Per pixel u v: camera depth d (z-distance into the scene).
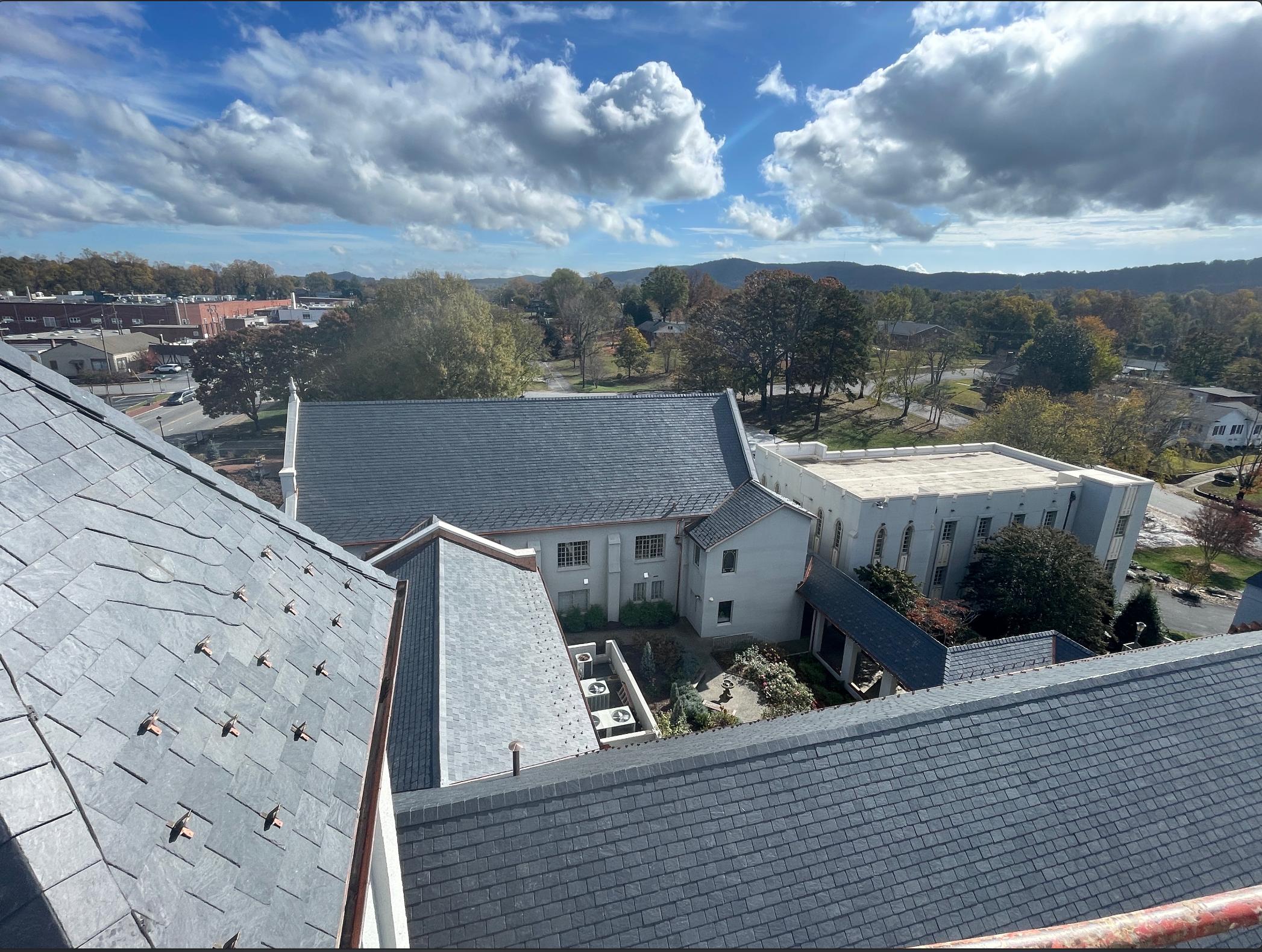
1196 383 101.75
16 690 4.09
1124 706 11.73
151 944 3.93
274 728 6.09
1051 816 10.15
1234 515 45.47
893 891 9.14
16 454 5.33
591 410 34.06
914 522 33.62
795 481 38.28
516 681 16.88
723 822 9.52
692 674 28.42
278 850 5.25
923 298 172.88
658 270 172.50
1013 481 37.25
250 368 71.81
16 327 123.31
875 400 90.50
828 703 27.44
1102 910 9.29
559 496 30.95
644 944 8.38
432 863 8.84
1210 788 10.85
